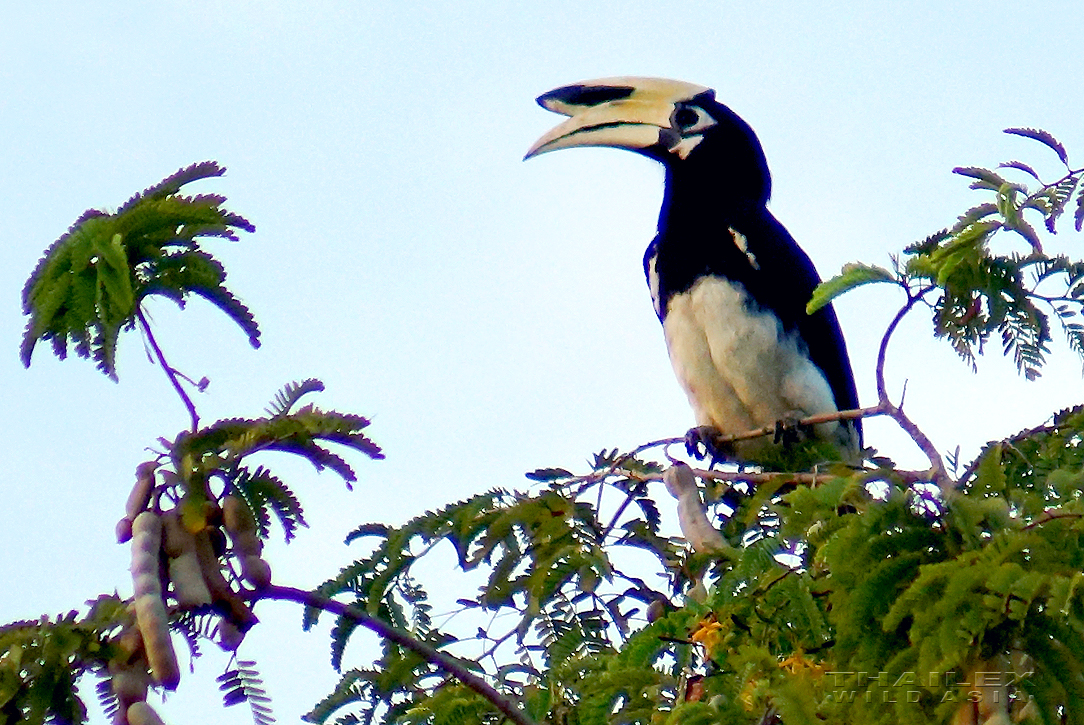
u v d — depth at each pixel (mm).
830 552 6219
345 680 8594
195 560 6766
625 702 7270
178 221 7246
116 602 6703
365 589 8570
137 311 7355
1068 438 8500
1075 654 5660
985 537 6227
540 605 8680
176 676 6383
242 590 6910
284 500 7016
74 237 7086
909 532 6234
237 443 6879
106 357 7070
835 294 8227
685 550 8898
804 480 8938
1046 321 8750
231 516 6867
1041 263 8594
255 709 6730
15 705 6559
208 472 6863
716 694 6426
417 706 8234
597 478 9023
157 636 6379
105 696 6527
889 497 6348
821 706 6012
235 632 6785
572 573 8609
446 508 8719
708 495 9805
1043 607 5746
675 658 7566
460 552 8836
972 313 8789
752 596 6816
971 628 5668
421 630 8648
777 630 6758
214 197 7277
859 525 6254
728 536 9344
